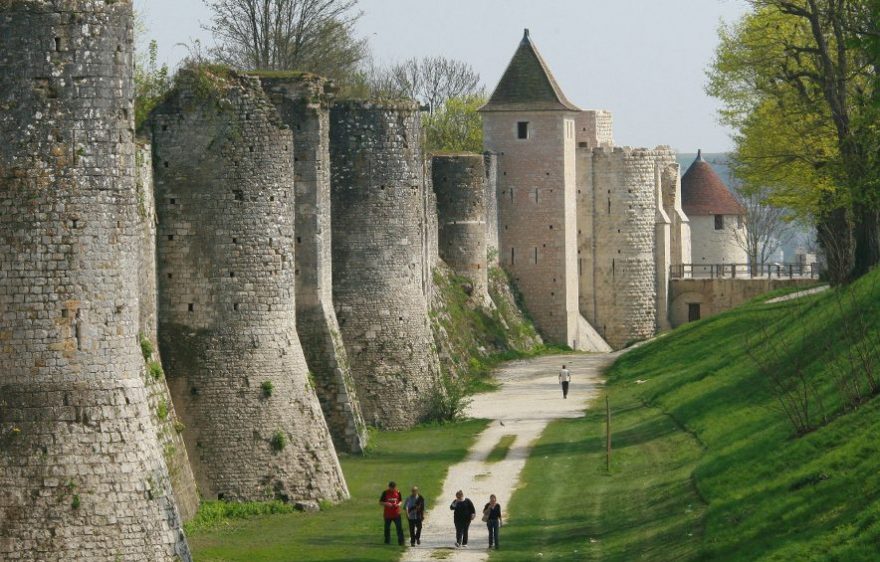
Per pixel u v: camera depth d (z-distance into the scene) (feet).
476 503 175.63
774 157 261.65
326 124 201.98
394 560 146.20
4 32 114.52
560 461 201.05
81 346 114.42
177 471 153.07
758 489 151.43
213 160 163.84
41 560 112.57
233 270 164.04
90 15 115.24
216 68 166.61
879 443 146.41
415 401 231.71
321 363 201.98
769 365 209.77
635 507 167.53
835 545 126.82
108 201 115.55
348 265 228.22
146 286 154.51
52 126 114.62
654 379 277.03
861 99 223.30
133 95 118.73
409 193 231.91
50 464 113.29
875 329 189.47
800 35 260.62
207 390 163.43
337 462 171.63
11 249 114.11
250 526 157.58
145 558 114.62
